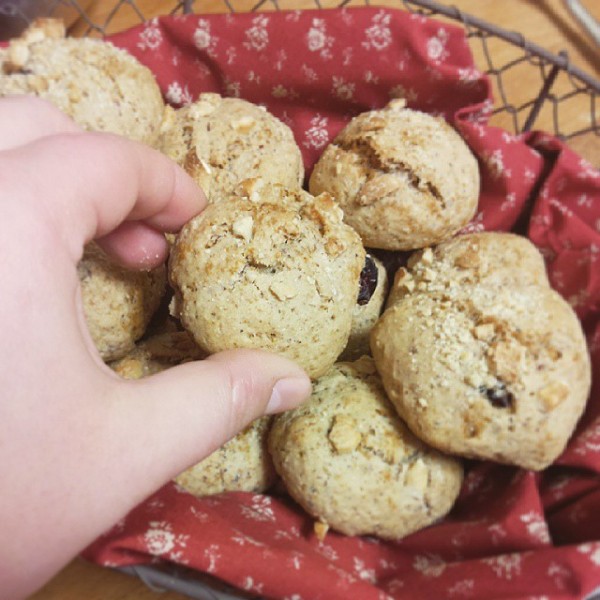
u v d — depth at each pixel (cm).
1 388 12
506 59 35
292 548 20
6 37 33
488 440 20
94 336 22
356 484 21
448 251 25
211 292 19
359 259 20
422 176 24
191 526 19
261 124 25
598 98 34
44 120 16
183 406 14
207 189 24
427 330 21
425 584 20
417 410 21
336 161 25
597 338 24
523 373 20
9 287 12
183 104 29
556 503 22
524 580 19
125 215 15
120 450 13
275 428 23
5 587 13
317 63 27
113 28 35
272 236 19
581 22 36
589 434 22
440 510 22
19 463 12
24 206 12
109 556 18
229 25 27
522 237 26
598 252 26
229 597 18
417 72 26
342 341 20
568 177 27
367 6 26
